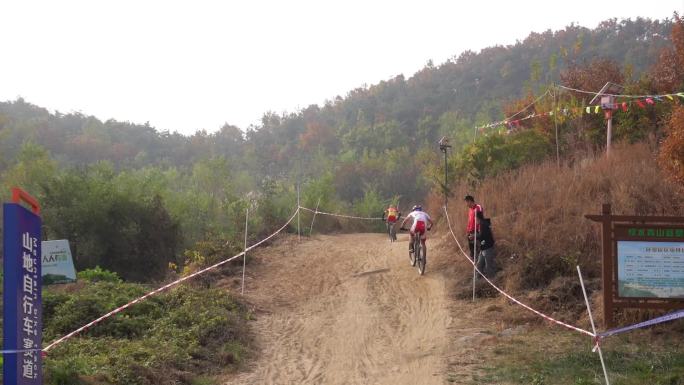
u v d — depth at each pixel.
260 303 12.41
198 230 30.11
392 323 10.85
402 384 7.93
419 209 14.63
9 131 59.88
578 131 21.61
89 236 24.02
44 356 7.68
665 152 11.25
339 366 8.80
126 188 26.00
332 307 12.12
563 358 8.37
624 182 14.09
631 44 98.69
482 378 7.91
